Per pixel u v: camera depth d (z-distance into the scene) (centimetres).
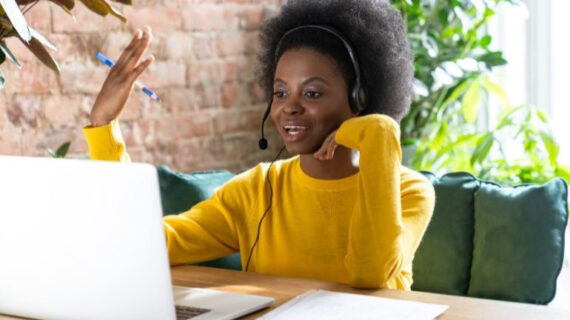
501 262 188
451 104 375
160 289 139
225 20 353
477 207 196
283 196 199
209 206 206
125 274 141
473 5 329
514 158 362
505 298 187
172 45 338
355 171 194
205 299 165
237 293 168
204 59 348
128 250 139
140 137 333
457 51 351
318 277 192
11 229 148
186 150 346
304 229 194
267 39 207
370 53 195
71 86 314
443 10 351
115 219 139
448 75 335
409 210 184
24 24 170
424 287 200
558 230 186
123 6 324
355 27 193
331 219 192
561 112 355
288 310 156
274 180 201
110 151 204
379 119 174
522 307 156
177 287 174
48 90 309
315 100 189
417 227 183
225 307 159
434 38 354
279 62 193
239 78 360
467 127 372
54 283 147
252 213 203
